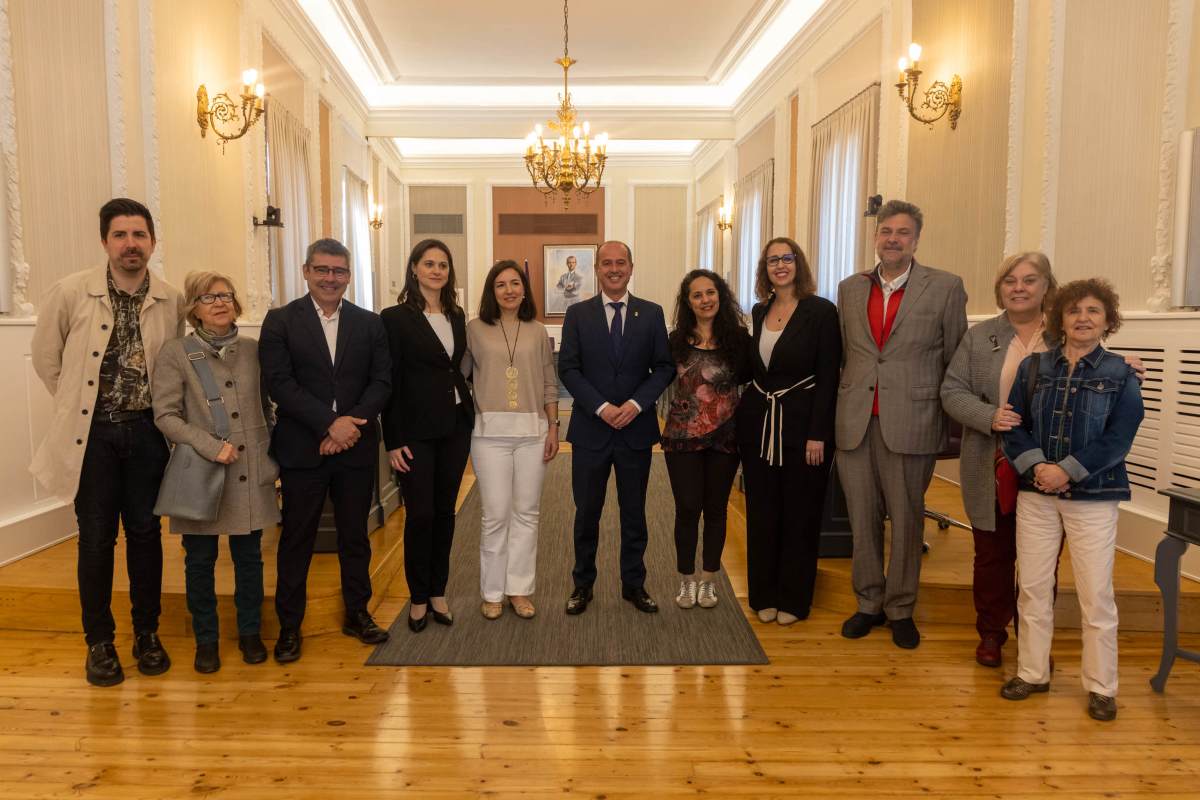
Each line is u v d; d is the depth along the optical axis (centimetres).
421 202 1166
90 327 234
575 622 296
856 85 589
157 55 416
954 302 267
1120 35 333
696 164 1157
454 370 282
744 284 900
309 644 276
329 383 259
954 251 456
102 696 236
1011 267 244
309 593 284
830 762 203
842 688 244
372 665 259
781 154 754
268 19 588
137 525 247
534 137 741
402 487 280
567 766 200
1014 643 277
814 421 283
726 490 304
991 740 214
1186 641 279
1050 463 225
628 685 246
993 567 255
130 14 393
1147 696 239
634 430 295
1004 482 245
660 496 511
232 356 253
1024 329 248
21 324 321
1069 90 361
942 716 227
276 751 206
